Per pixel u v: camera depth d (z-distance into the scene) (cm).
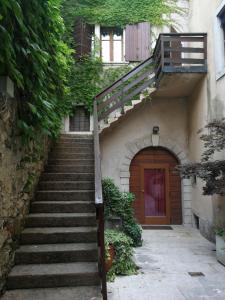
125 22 930
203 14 746
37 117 404
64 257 378
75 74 897
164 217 856
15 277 337
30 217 434
